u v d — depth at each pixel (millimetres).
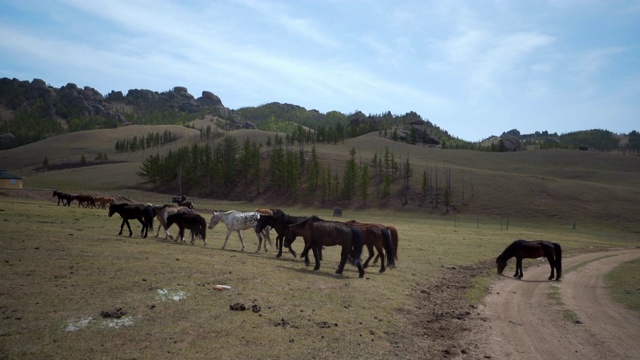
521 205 102000
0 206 35094
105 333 8852
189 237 25797
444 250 30219
